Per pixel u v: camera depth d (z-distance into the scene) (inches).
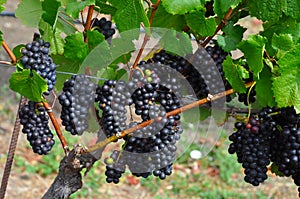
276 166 88.7
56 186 84.7
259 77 81.9
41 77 77.5
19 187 231.1
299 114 81.7
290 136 82.0
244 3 83.0
